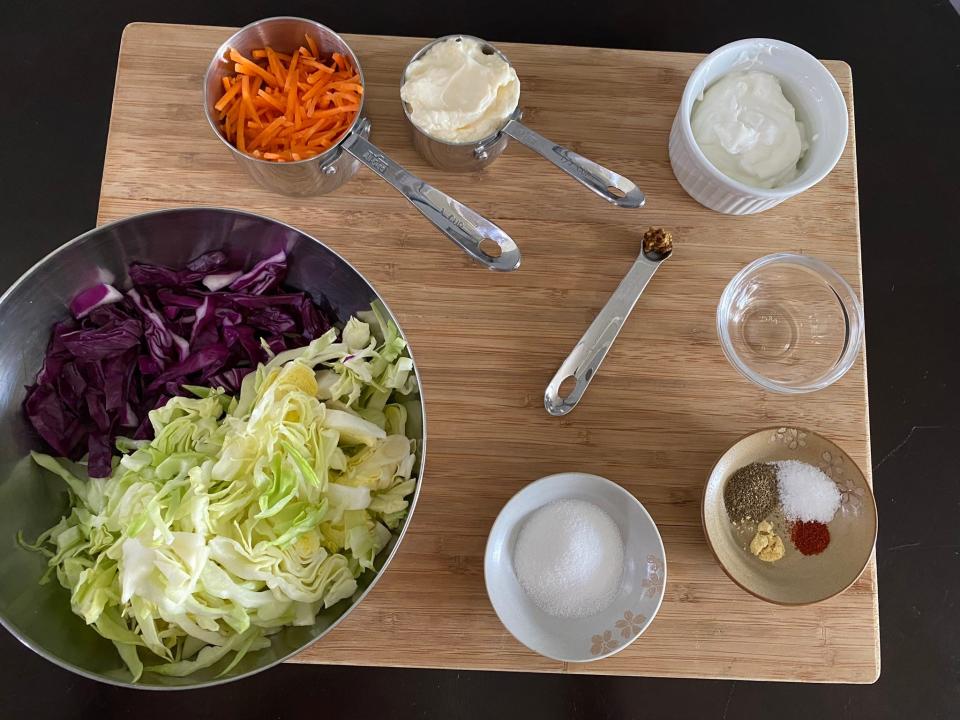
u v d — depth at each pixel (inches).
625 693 19.1
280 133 16.1
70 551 14.9
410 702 18.9
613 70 18.1
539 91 17.9
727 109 16.5
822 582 16.3
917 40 21.7
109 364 16.1
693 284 17.4
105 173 17.1
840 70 18.6
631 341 17.2
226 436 14.5
